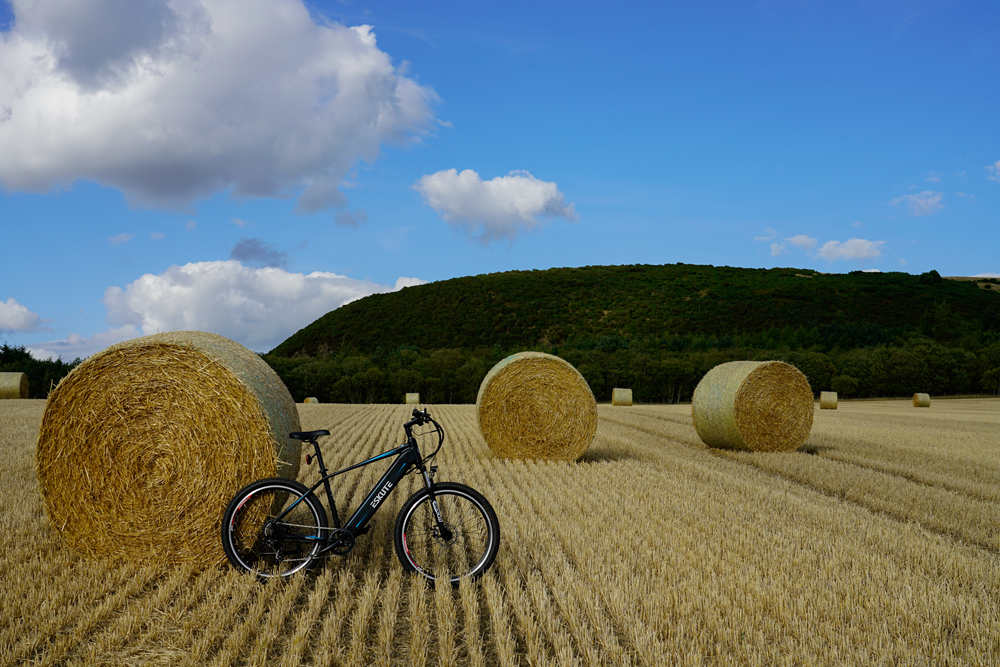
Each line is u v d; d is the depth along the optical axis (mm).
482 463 11078
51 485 5750
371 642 4238
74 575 5309
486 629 4477
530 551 5883
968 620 4484
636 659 3990
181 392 5781
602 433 16781
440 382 39500
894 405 36156
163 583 5254
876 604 4758
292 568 5336
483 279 76812
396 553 5312
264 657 3883
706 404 13742
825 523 7133
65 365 36625
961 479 10273
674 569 5406
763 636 4156
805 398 13547
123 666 3852
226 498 5742
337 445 13383
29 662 3887
